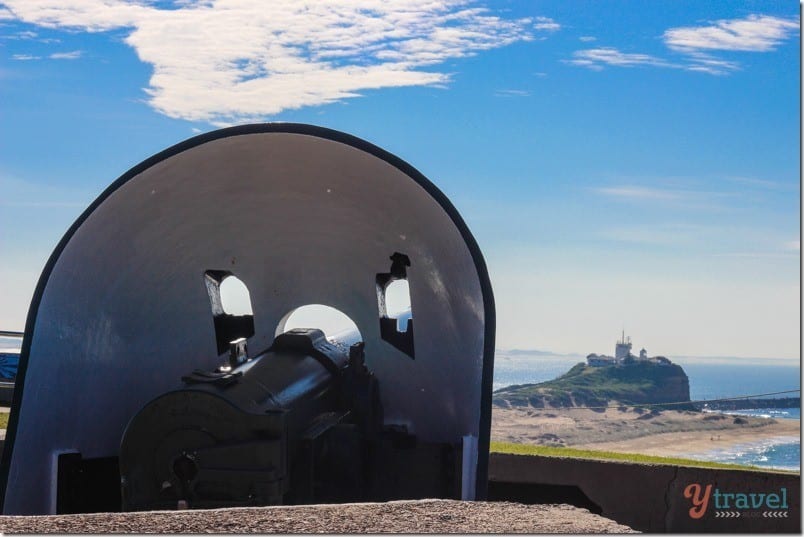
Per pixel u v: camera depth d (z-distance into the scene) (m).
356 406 10.72
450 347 11.14
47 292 9.55
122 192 9.75
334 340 11.84
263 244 12.06
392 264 11.88
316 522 5.90
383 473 10.97
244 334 12.66
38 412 9.63
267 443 8.25
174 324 11.95
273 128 9.67
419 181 9.62
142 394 11.66
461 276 10.02
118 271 10.59
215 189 10.75
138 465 8.40
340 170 10.38
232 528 5.70
